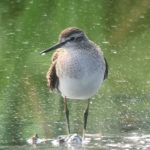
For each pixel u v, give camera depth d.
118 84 18.05
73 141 14.21
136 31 22.50
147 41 21.66
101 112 16.06
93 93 14.95
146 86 17.88
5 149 13.70
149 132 14.78
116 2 24.84
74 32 14.79
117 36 22.02
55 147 13.92
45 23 23.05
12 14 23.75
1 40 21.42
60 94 16.22
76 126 15.25
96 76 14.73
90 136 14.63
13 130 14.84
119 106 16.45
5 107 16.25
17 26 22.75
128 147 13.86
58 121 15.48
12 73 18.72
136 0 24.88
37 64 19.42
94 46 14.91
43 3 24.66
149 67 19.31
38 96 17.06
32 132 14.75
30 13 23.80
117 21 23.28
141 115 15.84
